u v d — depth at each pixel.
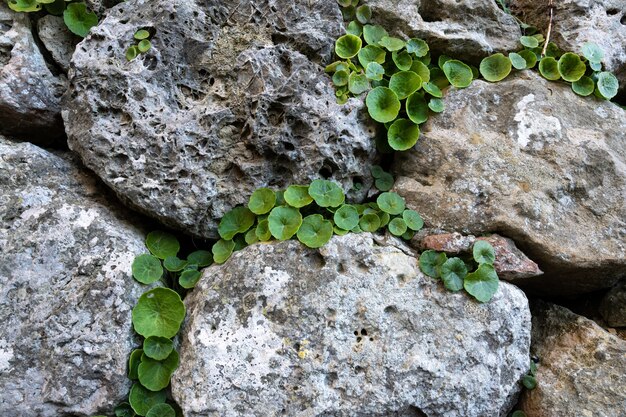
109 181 0.86
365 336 0.81
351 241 0.84
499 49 0.98
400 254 0.84
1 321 0.82
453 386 0.80
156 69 0.89
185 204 0.87
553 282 0.91
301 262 0.83
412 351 0.80
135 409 0.80
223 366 0.79
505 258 0.84
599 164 0.89
